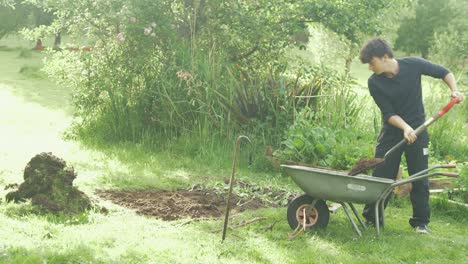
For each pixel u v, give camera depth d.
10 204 5.86
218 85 10.09
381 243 5.72
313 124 9.34
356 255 5.46
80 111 11.28
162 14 10.61
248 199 7.22
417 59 6.12
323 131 8.67
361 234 5.93
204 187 7.61
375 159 5.83
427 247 5.75
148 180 7.66
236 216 6.38
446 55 19.12
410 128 5.91
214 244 5.39
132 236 5.39
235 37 11.03
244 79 10.42
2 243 4.81
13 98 14.73
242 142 9.52
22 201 6.05
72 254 4.73
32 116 12.58
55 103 14.25
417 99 6.12
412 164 6.18
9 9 25.20
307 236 5.83
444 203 7.15
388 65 6.02
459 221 6.94
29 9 25.55
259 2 11.25
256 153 9.21
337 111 9.77
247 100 9.96
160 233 5.58
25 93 15.53
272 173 8.73
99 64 10.81
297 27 11.12
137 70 10.48
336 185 5.74
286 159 8.66
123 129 10.28
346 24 11.12
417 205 6.24
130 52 10.55
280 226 6.13
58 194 6.03
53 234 5.22
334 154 8.29
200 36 11.11
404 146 6.15
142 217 6.11
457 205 7.12
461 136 10.95
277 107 9.77
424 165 6.18
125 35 10.26
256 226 6.05
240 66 11.00
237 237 5.67
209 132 9.73
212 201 7.04
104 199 6.79
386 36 19.02
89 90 10.81
